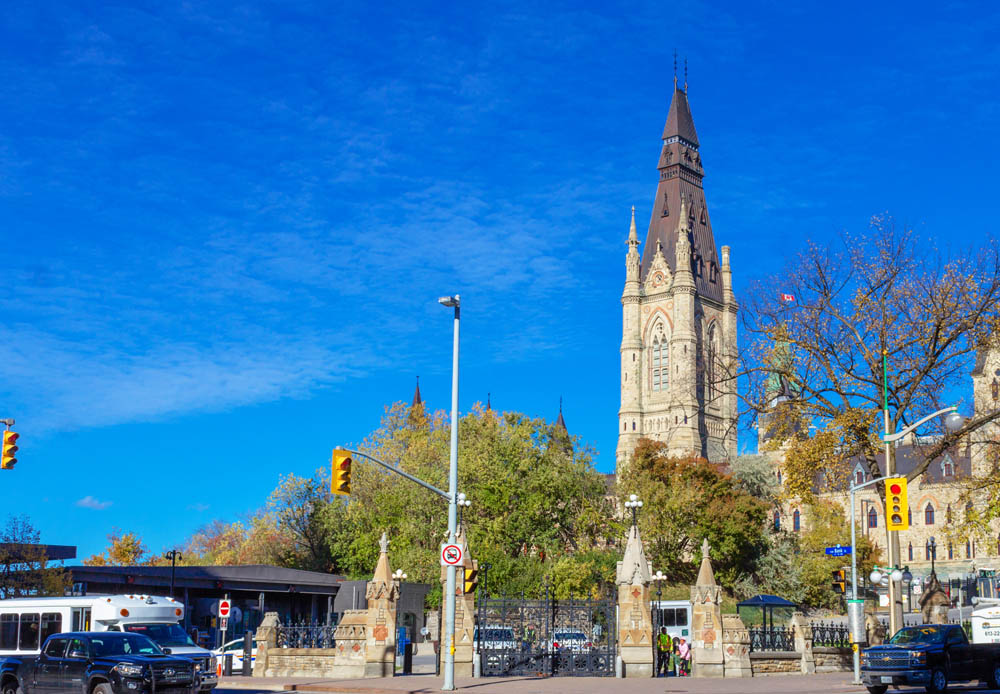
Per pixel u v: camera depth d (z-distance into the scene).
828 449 49.19
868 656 32.84
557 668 42.59
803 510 105.88
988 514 50.25
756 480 99.56
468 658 41.75
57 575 67.19
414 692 33.53
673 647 46.59
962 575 145.12
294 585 74.75
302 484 105.44
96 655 28.08
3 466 33.66
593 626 47.84
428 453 96.69
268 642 45.00
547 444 90.00
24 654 31.45
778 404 51.00
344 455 33.81
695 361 59.38
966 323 46.72
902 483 35.97
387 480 94.38
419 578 79.94
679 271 194.00
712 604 42.00
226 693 34.38
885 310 48.59
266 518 110.81
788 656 44.00
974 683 37.56
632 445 192.00
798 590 92.38
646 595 41.56
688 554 101.19
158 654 28.70
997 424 50.84
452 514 36.03
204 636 66.81
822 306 50.28
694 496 94.38
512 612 48.91
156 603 33.69
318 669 43.31
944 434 48.56
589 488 91.44
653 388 194.00
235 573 75.31
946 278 48.00
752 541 94.00
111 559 124.81
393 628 42.69
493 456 85.00
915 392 48.91
